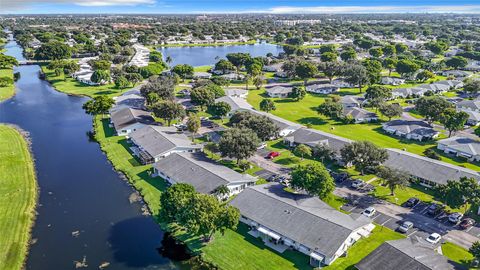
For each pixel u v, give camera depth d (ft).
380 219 276.82
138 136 420.77
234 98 568.00
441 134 466.70
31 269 227.61
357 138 452.35
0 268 223.51
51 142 433.07
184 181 314.35
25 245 248.11
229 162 371.35
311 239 236.02
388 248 222.69
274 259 233.14
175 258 238.07
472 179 275.18
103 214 287.07
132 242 254.27
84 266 231.09
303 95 621.31
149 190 318.45
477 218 278.87
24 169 353.10
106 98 515.50
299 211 258.16
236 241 251.19
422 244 238.89
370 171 354.54
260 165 367.86
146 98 544.62
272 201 272.31
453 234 258.57
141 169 357.82
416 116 539.70
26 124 493.77
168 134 420.36
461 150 397.39
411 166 346.13
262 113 508.94
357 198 306.35
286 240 245.45
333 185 294.87
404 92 647.56
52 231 265.54
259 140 363.97
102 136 447.01
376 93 586.86
